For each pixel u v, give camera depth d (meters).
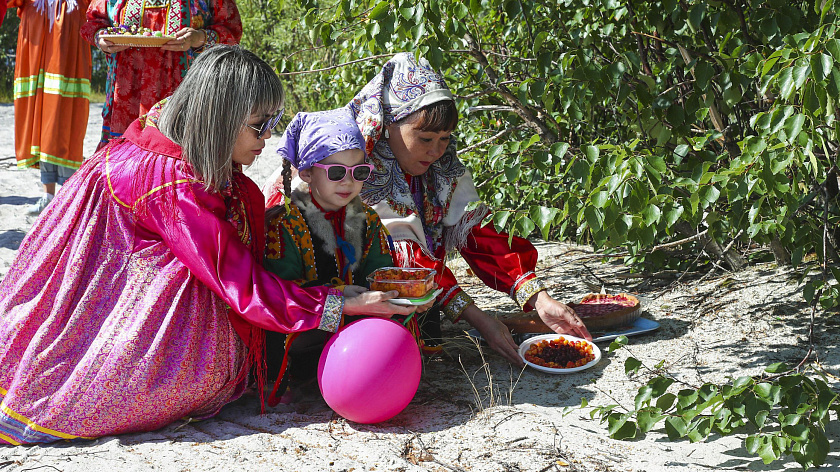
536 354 3.09
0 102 16.22
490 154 3.09
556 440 2.40
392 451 2.32
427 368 3.08
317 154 2.69
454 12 3.15
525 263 3.29
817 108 2.24
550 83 3.31
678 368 2.97
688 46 3.54
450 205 3.24
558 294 4.05
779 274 3.82
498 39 4.33
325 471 2.19
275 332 2.71
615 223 2.56
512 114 3.93
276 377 2.75
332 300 2.53
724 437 2.42
